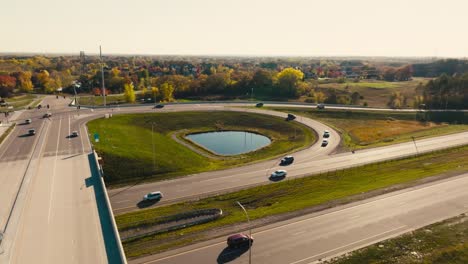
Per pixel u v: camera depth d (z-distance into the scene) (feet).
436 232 160.04
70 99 521.65
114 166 237.04
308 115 444.96
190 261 134.31
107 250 104.88
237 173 245.45
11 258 100.94
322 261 136.46
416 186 214.69
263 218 171.01
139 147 281.33
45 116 362.12
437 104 536.01
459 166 256.52
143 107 449.06
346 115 447.42
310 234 156.35
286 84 648.79
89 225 119.65
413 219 172.45
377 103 569.64
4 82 589.73
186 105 477.36
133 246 146.20
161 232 158.81
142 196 203.21
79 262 99.14
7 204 140.26
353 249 145.38
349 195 200.13
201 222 168.96
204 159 286.46
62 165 192.34
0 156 214.07
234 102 509.76
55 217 125.70
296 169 253.65
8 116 362.12
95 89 622.54
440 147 316.81
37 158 208.33
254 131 392.68
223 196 202.59
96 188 154.10
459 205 188.14
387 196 199.11
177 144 323.16
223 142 355.56
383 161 271.28
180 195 204.95
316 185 220.23
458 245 149.89
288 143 338.95
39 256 101.96
